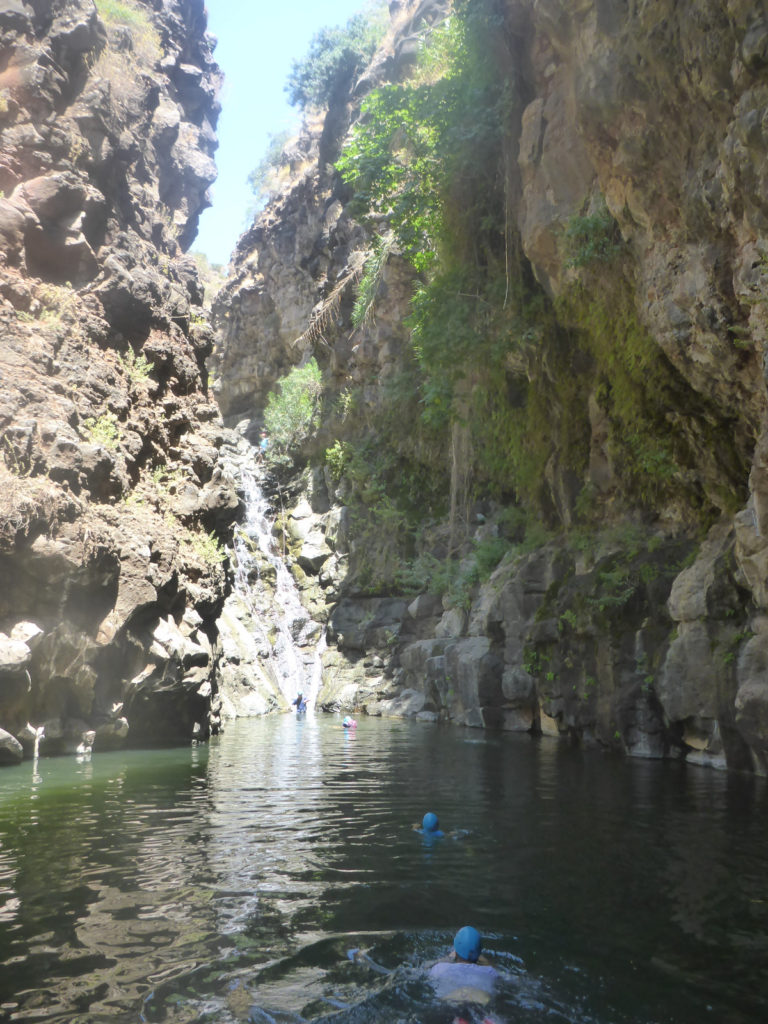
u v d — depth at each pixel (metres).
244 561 36.03
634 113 12.02
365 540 35.84
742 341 11.02
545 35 15.42
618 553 18.02
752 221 9.71
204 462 19.56
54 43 18.94
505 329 18.23
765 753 12.05
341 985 4.23
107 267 18.19
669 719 14.73
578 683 17.91
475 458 27.80
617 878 6.41
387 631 32.28
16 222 16.53
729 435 14.20
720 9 9.86
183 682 16.06
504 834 8.09
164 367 19.25
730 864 6.86
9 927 5.07
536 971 4.45
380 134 18.89
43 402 14.68
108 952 4.66
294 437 42.44
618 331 15.38
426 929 5.11
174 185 38.94
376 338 36.12
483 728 22.59
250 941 4.86
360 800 10.15
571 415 20.28
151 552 15.42
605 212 14.39
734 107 9.81
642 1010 4.00
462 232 18.75
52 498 13.18
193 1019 3.83
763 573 11.18
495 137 17.61
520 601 21.98
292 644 35.53
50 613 13.17
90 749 14.23
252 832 8.05
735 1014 3.96
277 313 46.31
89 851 7.12
